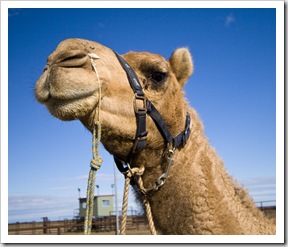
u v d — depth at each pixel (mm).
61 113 1048
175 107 1323
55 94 1022
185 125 1345
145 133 1214
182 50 1432
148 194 1309
